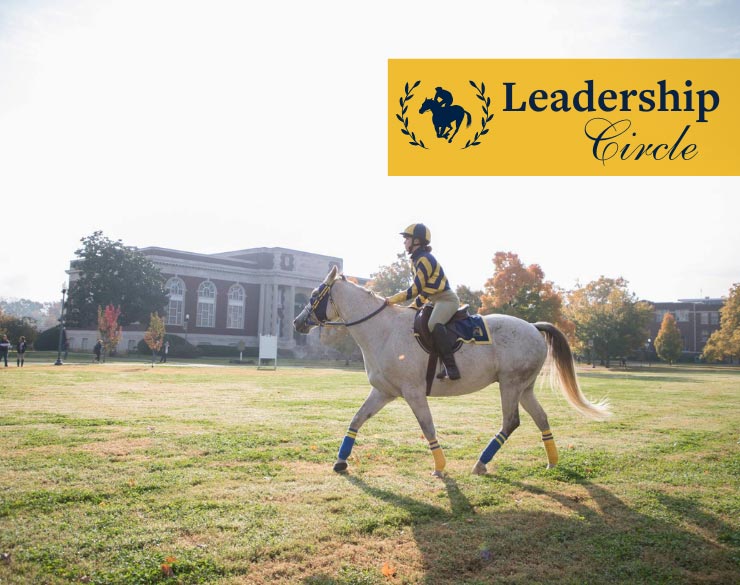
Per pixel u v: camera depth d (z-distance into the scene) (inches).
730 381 1177.4
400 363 259.4
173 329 2827.3
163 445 309.0
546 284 1647.4
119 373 1005.2
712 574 159.3
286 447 313.4
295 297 3344.0
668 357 2866.6
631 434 388.8
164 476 243.3
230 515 195.6
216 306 2992.1
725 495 233.3
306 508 205.5
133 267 2509.8
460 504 215.2
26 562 156.3
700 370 2066.9
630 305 2263.8
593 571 160.1
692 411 547.8
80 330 2709.2
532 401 282.4
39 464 258.7
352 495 222.7
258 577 151.8
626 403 639.1
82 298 2445.9
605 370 1978.3
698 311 3772.1
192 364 1691.7
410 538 181.9
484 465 263.6
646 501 223.5
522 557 169.5
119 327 1908.2
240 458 283.3
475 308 1973.4
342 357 2977.4
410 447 321.1
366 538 180.5
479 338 261.7
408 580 152.6
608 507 215.9
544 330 292.0
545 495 231.5
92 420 391.5
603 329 2213.3
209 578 150.5
